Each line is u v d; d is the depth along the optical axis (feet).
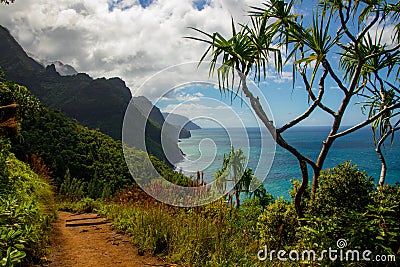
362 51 11.64
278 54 9.76
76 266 9.87
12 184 12.34
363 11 9.98
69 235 14.11
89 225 16.75
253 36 9.79
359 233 7.68
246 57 9.62
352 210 8.34
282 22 9.70
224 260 9.23
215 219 10.91
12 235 6.61
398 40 11.04
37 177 21.17
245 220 12.05
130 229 13.84
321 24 9.08
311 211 9.41
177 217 12.31
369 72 12.14
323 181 9.61
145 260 10.62
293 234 9.83
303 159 9.86
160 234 11.67
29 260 9.09
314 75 9.11
